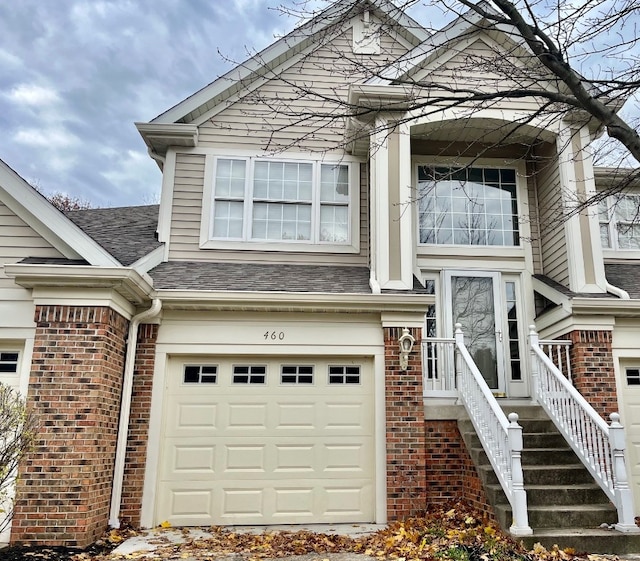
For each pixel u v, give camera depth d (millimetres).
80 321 6602
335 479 7648
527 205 10250
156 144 9766
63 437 6277
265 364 7961
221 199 9680
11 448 5621
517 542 5770
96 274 6504
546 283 9328
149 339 7684
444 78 9016
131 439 7340
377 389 7793
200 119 9961
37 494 6105
